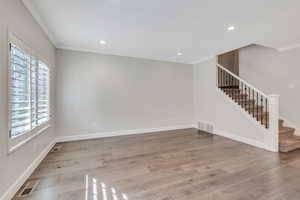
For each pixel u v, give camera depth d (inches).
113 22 107.1
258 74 184.7
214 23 108.1
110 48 163.2
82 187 80.2
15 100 76.0
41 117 110.7
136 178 89.1
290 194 73.5
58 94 157.4
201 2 84.1
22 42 82.8
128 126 190.5
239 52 208.1
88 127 170.9
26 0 82.8
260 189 77.7
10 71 70.5
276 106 130.0
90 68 171.2
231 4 85.7
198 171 96.9
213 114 195.9
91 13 95.6
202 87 213.8
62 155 123.7
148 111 202.1
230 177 89.4
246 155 122.4
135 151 133.0
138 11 93.4
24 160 85.1
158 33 125.3
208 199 70.4
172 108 217.2
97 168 101.7
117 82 184.1
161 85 209.8
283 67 160.7
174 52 177.9
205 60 206.7
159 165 105.8
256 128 144.7
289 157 118.0
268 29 117.1
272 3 84.3
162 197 72.0
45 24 109.5
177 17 100.3
